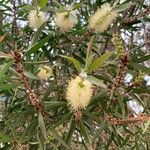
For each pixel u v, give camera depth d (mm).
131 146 777
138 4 759
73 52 716
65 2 759
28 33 731
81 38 697
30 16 612
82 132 580
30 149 667
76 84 481
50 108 595
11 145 638
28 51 516
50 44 707
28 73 529
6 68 497
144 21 731
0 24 764
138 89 598
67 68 720
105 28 576
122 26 742
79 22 692
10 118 609
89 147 720
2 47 592
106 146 697
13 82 566
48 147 693
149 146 689
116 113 611
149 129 650
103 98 593
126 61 538
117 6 579
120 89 600
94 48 711
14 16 710
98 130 608
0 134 540
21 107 661
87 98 480
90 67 493
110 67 690
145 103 668
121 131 760
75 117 578
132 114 682
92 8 767
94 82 487
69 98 481
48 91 653
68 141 601
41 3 586
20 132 685
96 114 610
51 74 627
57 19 609
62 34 689
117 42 529
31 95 550
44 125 560
